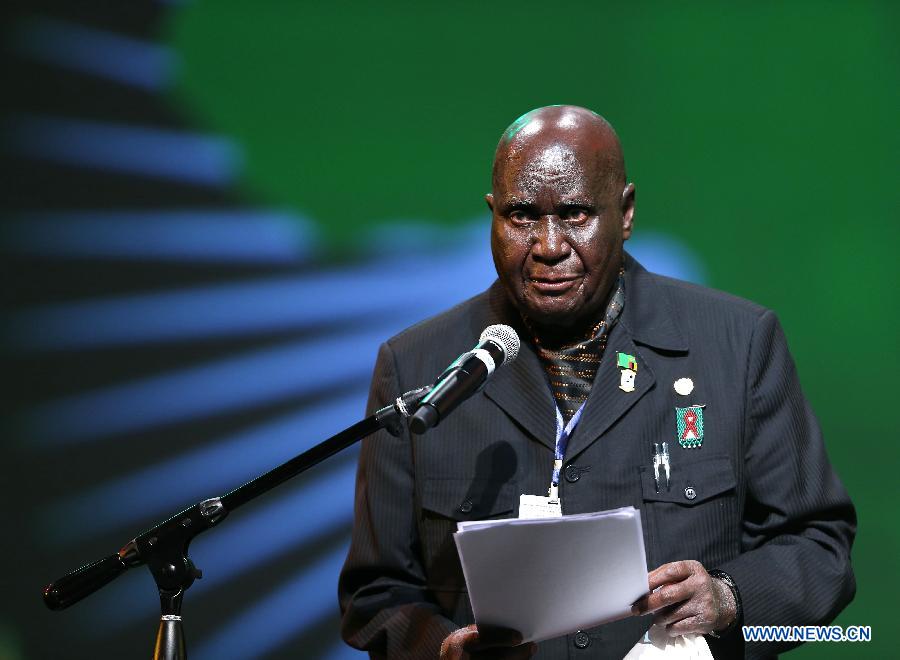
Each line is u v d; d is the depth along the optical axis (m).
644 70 14.64
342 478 14.73
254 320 14.85
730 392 7.82
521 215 7.55
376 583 8.16
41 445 14.79
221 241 14.92
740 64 14.52
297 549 14.60
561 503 7.68
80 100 15.08
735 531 7.68
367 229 14.84
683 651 7.13
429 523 7.96
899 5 14.30
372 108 14.94
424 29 14.95
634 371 7.91
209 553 14.55
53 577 14.69
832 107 14.35
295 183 14.91
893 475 14.01
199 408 14.80
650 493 7.62
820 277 14.25
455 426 8.05
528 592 6.21
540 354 8.10
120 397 14.85
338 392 14.77
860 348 14.15
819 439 8.06
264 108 14.98
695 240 14.41
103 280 14.94
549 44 14.80
